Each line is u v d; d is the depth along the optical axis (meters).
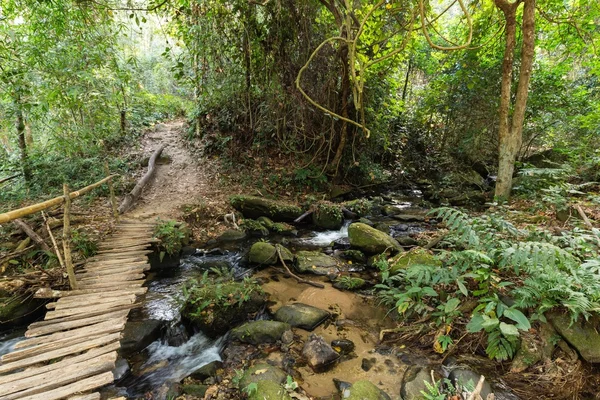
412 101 12.48
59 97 5.41
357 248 5.24
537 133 9.10
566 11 7.26
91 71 5.68
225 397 2.51
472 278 3.37
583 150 6.86
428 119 11.63
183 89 12.78
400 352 3.02
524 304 2.76
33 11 5.17
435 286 3.53
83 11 5.55
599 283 2.61
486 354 2.82
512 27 5.67
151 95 11.67
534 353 2.63
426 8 4.32
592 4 6.35
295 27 7.00
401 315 3.50
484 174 10.36
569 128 8.02
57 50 5.39
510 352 2.67
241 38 7.37
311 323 3.44
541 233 3.51
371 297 4.00
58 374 2.40
